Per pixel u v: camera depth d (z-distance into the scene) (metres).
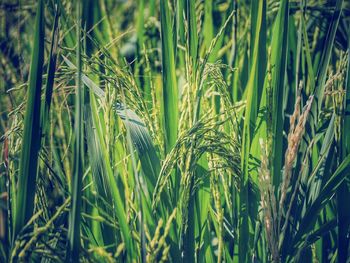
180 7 0.93
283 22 0.89
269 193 0.83
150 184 0.87
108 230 0.87
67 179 0.96
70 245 0.79
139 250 0.84
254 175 0.91
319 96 0.91
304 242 0.88
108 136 0.88
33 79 0.80
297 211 0.92
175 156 0.83
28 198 0.81
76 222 0.78
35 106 0.81
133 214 0.87
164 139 0.90
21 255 0.77
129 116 0.88
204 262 0.91
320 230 0.90
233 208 0.90
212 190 0.92
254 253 0.89
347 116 0.91
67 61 0.89
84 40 0.94
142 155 0.86
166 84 0.88
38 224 0.89
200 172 0.90
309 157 0.93
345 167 0.87
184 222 0.85
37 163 0.81
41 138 0.83
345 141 0.91
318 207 0.88
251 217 0.91
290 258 0.89
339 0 0.90
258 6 0.91
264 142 0.90
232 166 0.87
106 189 0.86
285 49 0.89
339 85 0.93
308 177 0.93
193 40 0.91
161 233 0.86
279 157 0.89
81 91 0.80
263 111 0.91
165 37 0.88
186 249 0.86
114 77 0.89
